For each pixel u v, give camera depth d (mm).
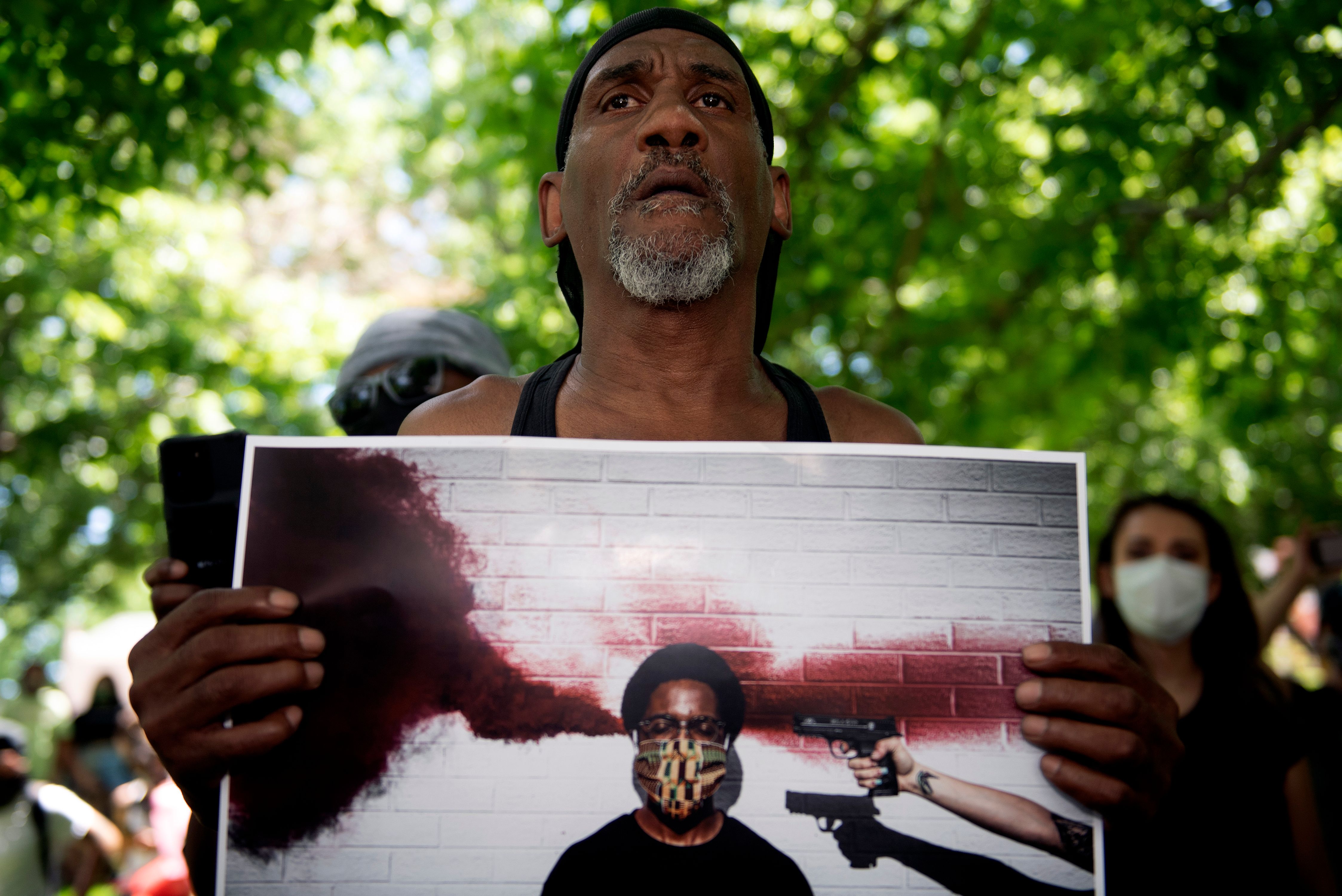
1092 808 1186
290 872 1179
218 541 1295
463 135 9516
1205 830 2418
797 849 1198
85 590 16422
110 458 10469
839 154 6734
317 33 5621
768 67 6223
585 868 1188
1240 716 2578
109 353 10094
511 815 1196
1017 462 1277
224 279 10328
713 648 1235
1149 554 2787
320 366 9297
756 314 1730
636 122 1497
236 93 5711
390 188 13555
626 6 5199
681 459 1273
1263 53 5012
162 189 6184
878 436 1652
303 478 1259
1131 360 6863
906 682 1229
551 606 1240
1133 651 2797
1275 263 6992
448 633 1229
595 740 1214
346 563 1238
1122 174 5922
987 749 1216
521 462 1270
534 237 6680
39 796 5367
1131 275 6574
